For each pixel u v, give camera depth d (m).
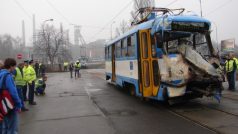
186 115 9.48
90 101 13.48
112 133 7.74
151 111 10.43
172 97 10.40
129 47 13.75
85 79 29.22
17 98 6.28
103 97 14.77
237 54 33.44
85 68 65.88
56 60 63.06
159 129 7.91
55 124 9.03
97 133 7.81
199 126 8.05
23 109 11.52
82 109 11.40
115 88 19.25
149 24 11.22
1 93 6.16
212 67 10.51
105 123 8.88
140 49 11.71
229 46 34.72
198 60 10.42
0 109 6.15
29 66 13.12
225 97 12.85
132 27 14.26
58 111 11.20
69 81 26.88
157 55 10.62
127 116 9.75
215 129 7.65
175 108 10.76
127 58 14.20
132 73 13.22
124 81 15.13
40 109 11.80
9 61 6.56
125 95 15.34
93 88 19.59
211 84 10.54
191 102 11.81
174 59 10.12
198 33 11.18
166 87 10.18
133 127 8.26
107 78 22.80
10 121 6.34
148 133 7.59
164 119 9.07
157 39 10.59
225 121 8.49
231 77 15.14
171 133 7.47
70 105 12.52
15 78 11.27
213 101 11.87
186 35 11.04
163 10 13.97
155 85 10.91
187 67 10.13
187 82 10.03
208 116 9.22
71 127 8.57
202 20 10.98
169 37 10.60
